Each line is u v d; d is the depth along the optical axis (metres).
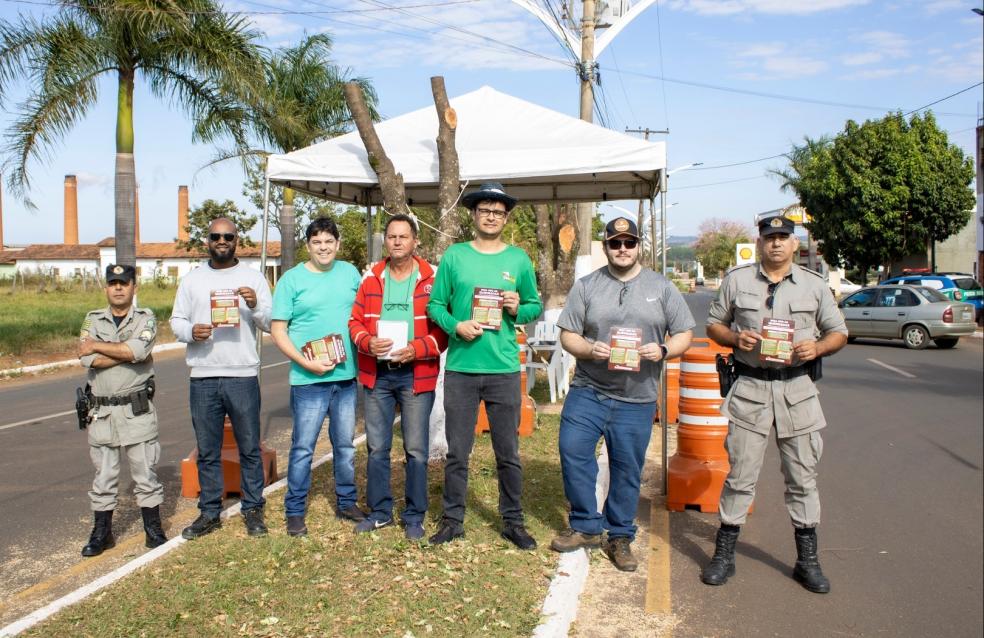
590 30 14.87
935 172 31.09
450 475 5.15
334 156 7.32
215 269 5.34
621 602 4.61
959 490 6.96
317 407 5.31
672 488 6.32
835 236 33.56
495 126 7.79
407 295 5.19
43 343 18.67
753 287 4.87
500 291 4.85
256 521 5.32
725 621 4.38
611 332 4.76
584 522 5.07
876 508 6.48
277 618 4.05
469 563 4.84
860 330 21.64
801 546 4.88
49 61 14.16
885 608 4.55
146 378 5.24
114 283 5.09
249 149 16.86
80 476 7.42
